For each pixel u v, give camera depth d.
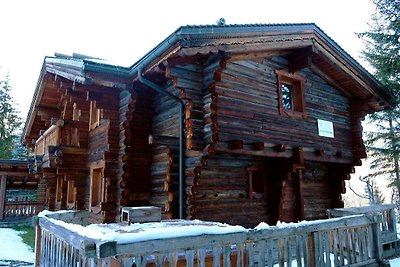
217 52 6.53
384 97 10.09
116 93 8.27
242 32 6.73
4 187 16.55
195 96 6.74
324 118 9.35
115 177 7.93
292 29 7.79
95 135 9.79
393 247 8.06
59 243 4.32
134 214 5.05
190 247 3.35
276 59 8.39
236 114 7.11
